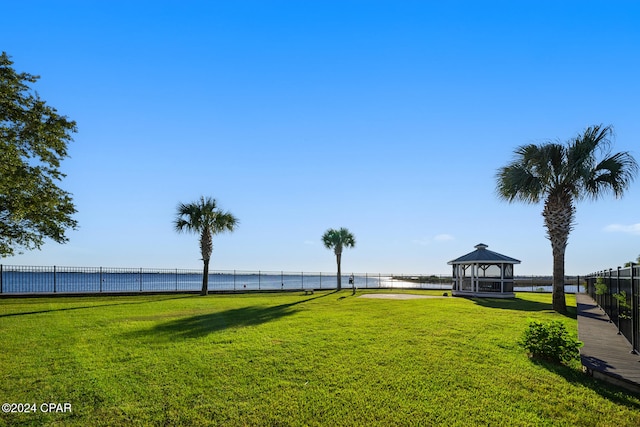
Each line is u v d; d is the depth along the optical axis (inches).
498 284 925.2
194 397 220.2
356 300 811.4
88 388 231.8
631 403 212.7
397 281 1690.5
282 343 342.0
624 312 370.0
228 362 283.9
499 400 214.5
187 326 432.8
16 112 587.8
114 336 373.4
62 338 363.3
